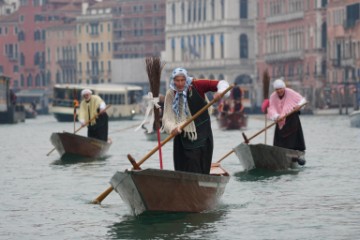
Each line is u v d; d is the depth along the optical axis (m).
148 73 29.08
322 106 155.00
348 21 163.12
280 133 39.97
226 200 30.92
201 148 28.19
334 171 39.00
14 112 122.88
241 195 32.06
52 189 34.72
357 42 161.50
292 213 28.41
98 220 27.89
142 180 27.00
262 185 34.62
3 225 27.66
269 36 193.75
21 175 39.91
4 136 79.81
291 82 176.12
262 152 38.72
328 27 169.75
